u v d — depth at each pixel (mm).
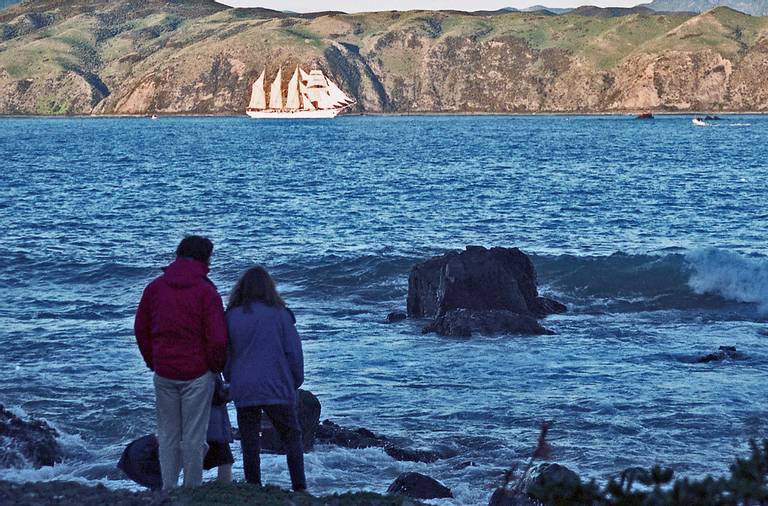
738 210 67562
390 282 40781
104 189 85750
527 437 19672
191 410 12727
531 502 13945
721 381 24328
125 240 52500
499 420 20938
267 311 13203
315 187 87312
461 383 24359
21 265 43344
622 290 38219
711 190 83312
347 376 25172
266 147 182375
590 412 21438
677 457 18250
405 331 31594
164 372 12664
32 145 195750
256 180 96875
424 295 34344
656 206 70188
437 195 78625
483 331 30625
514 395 23062
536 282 36719
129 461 13719
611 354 27766
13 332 30000
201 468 12898
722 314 34719
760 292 36250
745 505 8070
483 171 108625
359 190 83812
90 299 36469
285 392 13211
